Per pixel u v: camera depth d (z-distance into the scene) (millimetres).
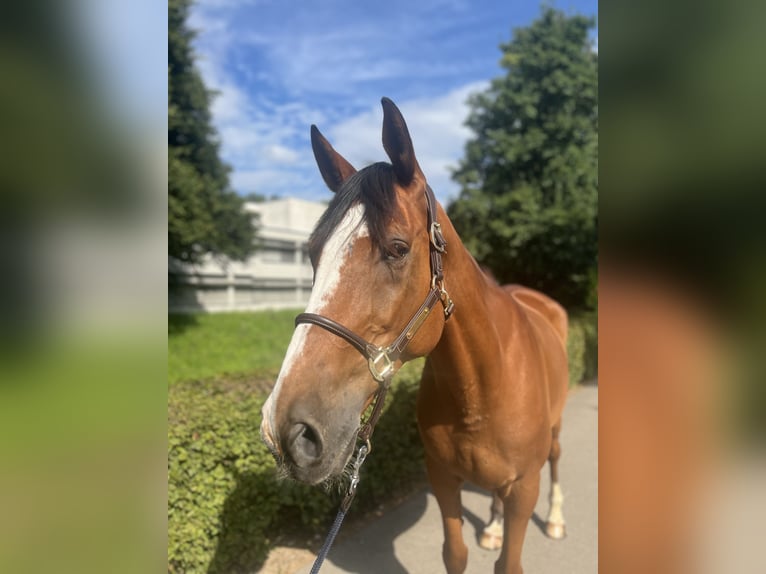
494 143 12148
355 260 1354
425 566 2926
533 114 11453
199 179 10109
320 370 1294
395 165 1434
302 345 1318
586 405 6570
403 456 3809
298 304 19734
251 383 3869
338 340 1323
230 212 11422
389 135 1405
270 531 3229
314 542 3180
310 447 1269
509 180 12016
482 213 11758
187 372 7387
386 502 3742
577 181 11281
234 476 2695
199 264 11141
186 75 9781
